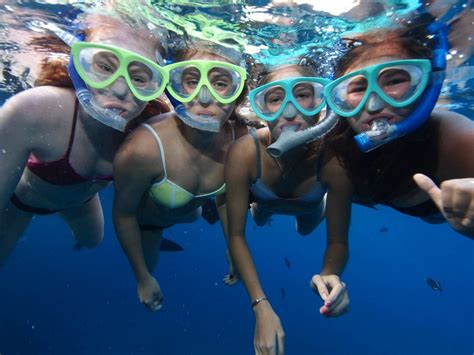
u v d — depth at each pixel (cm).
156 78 66
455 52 100
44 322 652
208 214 129
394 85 57
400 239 916
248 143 75
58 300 906
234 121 86
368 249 1232
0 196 71
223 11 85
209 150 78
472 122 58
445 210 40
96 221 119
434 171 61
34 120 68
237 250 71
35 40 107
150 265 109
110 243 992
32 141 69
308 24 89
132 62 64
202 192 81
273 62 102
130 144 72
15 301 841
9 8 94
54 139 72
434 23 83
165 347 523
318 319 816
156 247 105
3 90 163
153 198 81
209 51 87
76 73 65
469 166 54
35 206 93
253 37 93
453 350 702
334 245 69
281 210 92
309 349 582
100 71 64
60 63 75
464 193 37
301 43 95
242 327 703
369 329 816
